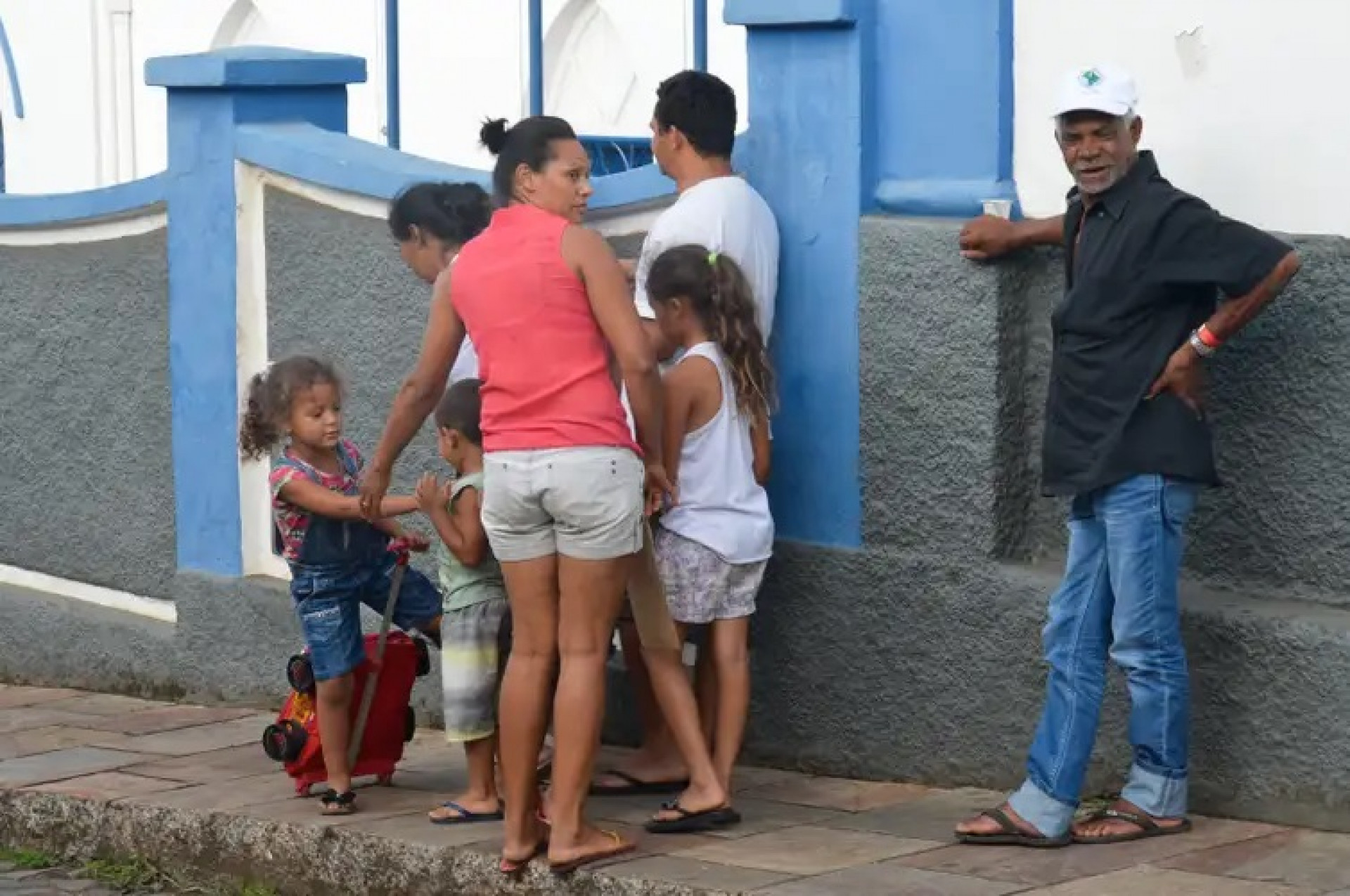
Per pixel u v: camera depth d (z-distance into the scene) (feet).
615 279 32.12
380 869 35.40
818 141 37.55
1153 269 31.68
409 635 38.96
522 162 32.86
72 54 69.10
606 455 32.04
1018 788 35.27
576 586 32.45
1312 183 33.40
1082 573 32.89
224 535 46.93
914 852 33.24
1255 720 33.58
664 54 55.06
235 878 37.32
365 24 61.77
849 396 37.50
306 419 36.68
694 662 37.52
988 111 36.32
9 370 50.93
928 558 36.91
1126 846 32.86
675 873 32.48
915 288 36.58
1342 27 32.86
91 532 49.80
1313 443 33.60
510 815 33.55
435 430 42.86
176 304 46.98
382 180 42.96
